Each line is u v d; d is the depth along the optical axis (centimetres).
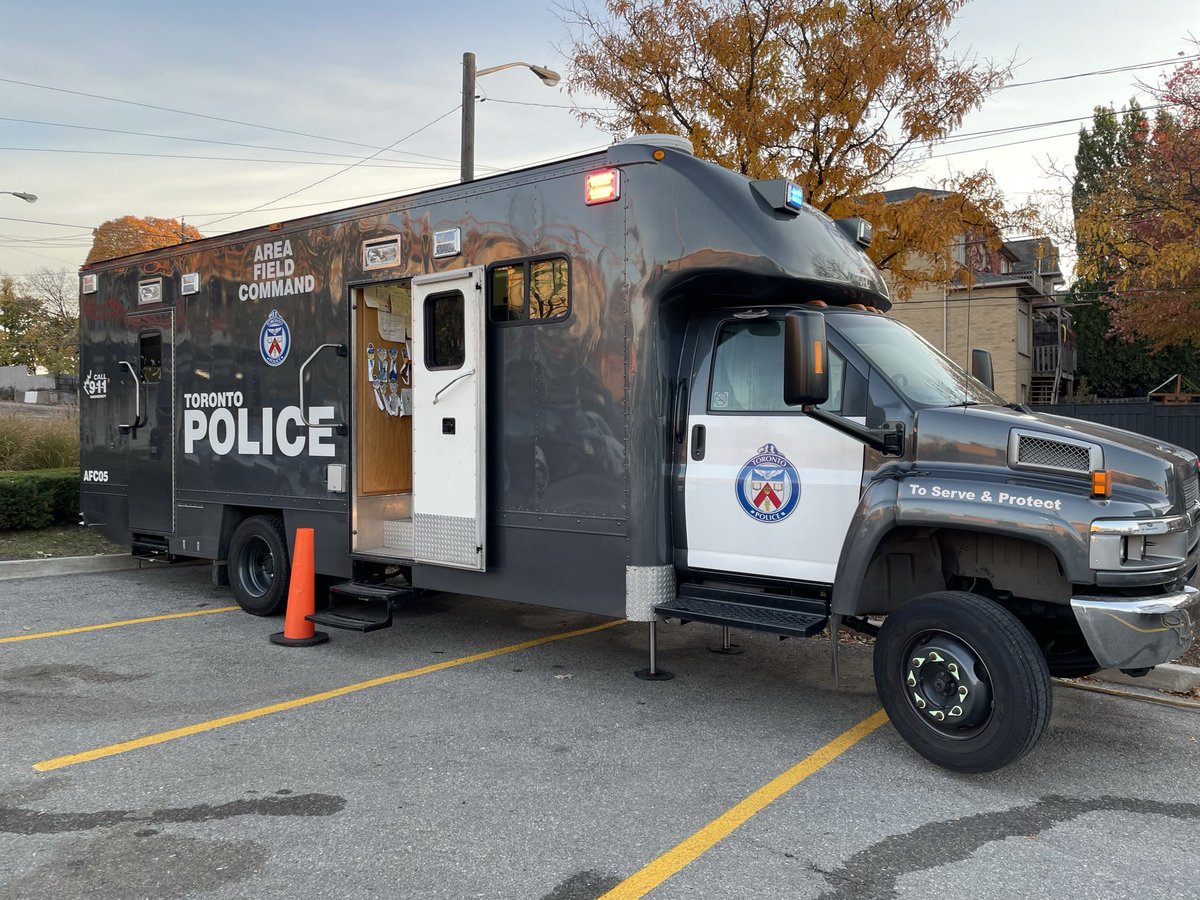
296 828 384
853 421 492
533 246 592
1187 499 449
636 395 546
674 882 344
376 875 345
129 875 342
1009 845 379
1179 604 423
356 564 713
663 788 433
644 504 546
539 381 592
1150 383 3416
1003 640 428
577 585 576
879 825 396
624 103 980
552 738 499
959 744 443
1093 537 412
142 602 838
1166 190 1220
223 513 809
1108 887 345
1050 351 3619
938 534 487
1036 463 437
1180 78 1289
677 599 554
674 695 580
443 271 636
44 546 1059
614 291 555
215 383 806
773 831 389
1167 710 562
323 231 717
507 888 337
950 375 536
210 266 809
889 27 918
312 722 519
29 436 1323
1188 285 1812
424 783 434
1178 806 421
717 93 939
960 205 944
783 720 534
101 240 4328
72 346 5494
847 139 937
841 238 597
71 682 589
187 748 475
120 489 916
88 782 429
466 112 1392
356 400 702
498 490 614
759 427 529
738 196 536
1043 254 1409
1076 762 475
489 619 792
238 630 735
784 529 517
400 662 651
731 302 570
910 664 461
